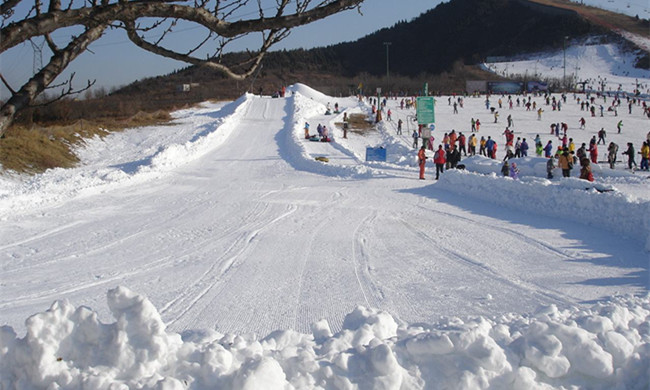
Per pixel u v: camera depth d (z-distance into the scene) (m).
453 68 162.00
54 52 3.27
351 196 21.41
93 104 59.34
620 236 13.59
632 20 170.38
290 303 9.16
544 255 12.05
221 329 7.98
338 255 12.51
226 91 92.81
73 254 13.24
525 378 4.04
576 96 88.00
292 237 14.48
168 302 9.37
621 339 4.41
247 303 9.20
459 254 12.37
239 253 12.91
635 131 49.53
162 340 3.95
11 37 2.82
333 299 9.34
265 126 48.44
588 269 10.83
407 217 17.00
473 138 35.28
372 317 5.27
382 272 11.02
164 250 13.44
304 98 63.78
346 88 114.56
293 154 35.31
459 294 9.45
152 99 80.31
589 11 178.25
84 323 4.04
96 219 17.66
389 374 3.92
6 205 19.08
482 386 4.00
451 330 4.63
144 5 3.12
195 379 3.82
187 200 21.16
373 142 45.88
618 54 147.50
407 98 84.62
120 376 3.84
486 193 19.41
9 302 9.60
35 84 3.08
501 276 10.52
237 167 31.31
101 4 3.20
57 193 21.67
